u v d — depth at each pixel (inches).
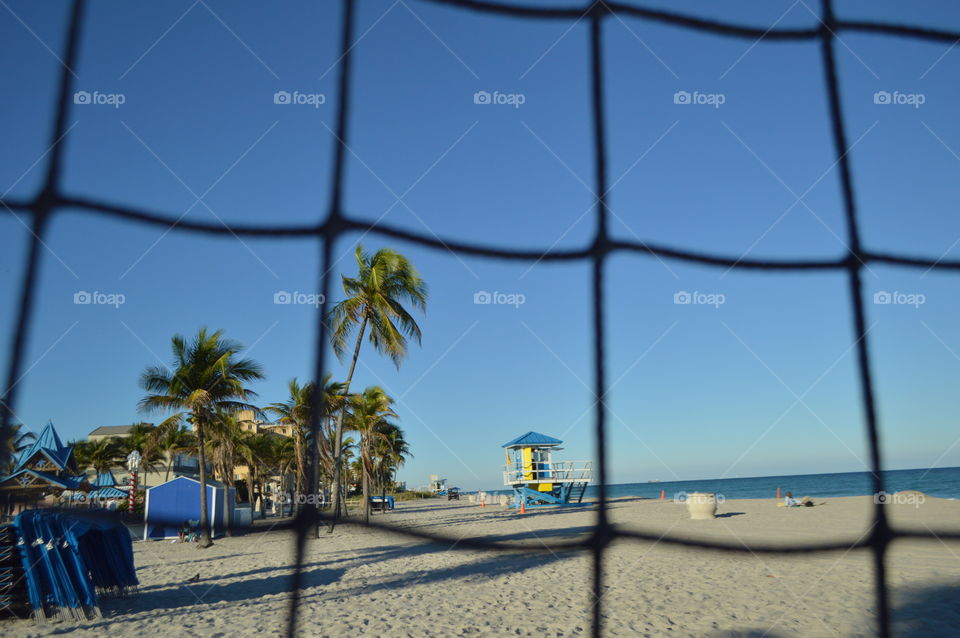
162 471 1806.1
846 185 138.0
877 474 131.0
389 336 930.7
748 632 281.9
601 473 127.6
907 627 281.4
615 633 289.6
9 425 91.5
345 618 331.3
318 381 114.4
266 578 478.3
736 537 565.6
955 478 2805.1
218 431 891.4
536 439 1496.1
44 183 102.0
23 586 340.2
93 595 344.2
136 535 901.8
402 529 128.4
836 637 269.6
